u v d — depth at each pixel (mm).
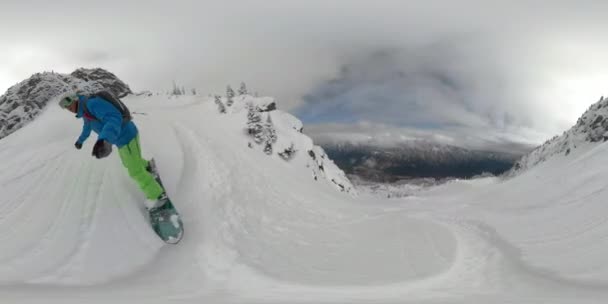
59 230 5000
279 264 5309
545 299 3340
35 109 21156
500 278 4578
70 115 14227
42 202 5812
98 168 7285
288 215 8516
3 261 4086
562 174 16219
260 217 7902
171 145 11562
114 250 4879
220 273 4812
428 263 5371
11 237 4711
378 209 11227
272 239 6652
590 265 4812
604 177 11547
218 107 39125
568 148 30312
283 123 41344
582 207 8602
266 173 13070
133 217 5816
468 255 5711
